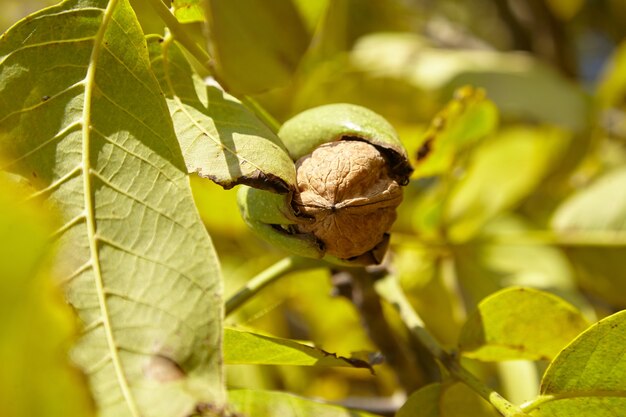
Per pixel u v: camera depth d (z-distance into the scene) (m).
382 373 0.57
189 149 0.41
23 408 0.33
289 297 0.59
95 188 0.39
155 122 0.40
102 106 0.40
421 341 0.45
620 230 0.57
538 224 0.63
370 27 0.75
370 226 0.41
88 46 0.41
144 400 0.36
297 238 0.41
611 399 0.41
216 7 0.49
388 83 0.66
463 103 0.53
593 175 0.65
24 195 0.39
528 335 0.44
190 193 0.39
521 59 0.72
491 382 0.56
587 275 0.59
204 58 0.44
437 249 0.58
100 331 0.37
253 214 0.42
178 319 0.37
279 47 0.51
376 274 0.48
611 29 0.86
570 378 0.41
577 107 0.66
